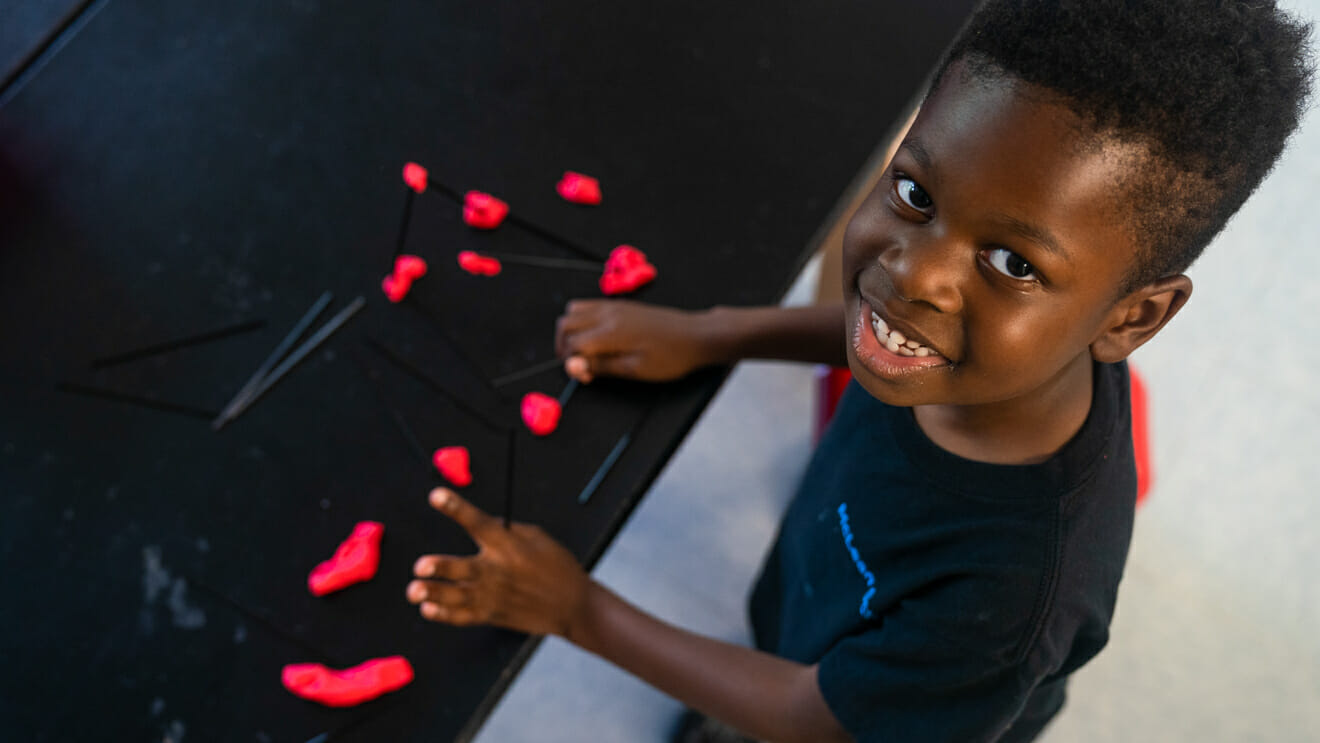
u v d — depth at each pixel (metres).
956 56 0.51
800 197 0.95
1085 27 0.45
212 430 0.84
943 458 0.70
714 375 0.88
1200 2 0.46
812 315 0.87
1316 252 1.88
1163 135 0.46
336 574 0.78
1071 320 0.52
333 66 0.99
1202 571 1.63
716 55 1.02
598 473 0.84
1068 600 0.65
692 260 0.92
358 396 0.86
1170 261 0.51
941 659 0.67
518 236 0.93
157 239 0.91
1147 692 1.55
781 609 1.02
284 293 0.89
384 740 0.74
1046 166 0.46
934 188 0.50
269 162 0.94
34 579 0.78
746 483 1.72
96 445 0.83
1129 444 0.71
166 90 0.97
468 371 0.87
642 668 0.81
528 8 1.04
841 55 1.03
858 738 0.71
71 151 0.94
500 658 0.77
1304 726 1.53
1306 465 1.71
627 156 0.96
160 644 0.76
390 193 0.94
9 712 0.74
